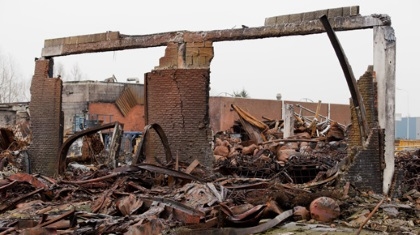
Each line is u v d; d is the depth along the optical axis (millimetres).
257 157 17734
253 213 10211
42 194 13195
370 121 13844
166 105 16266
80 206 12297
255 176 16297
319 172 15555
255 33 15430
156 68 16562
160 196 11680
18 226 9383
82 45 18422
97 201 11930
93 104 41719
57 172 16672
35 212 11648
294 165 16234
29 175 13656
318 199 11250
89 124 34156
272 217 11227
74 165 19438
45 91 19031
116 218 10094
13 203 12336
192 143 15953
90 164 21094
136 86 43031
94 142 22031
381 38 13742
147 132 15523
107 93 42469
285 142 19719
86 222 9539
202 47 16062
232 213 10133
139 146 15242
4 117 40500
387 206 11867
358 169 13617
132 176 13773
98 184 13969
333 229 10344
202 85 15922
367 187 13625
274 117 45031
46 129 18891
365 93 13938
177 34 16359
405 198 13594
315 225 10664
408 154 18719
